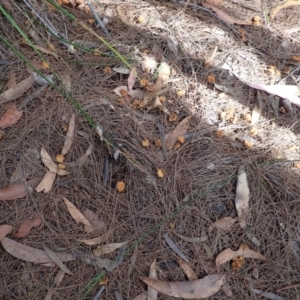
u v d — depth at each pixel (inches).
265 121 24.5
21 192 20.4
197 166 22.6
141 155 22.0
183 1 26.8
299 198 23.0
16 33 22.8
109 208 21.1
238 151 23.3
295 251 22.2
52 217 20.5
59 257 20.1
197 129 23.3
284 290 21.6
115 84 23.3
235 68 25.5
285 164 23.5
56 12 24.0
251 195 22.6
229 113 23.8
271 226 22.4
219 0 27.6
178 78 24.3
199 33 26.0
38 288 19.7
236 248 21.7
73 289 19.9
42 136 21.3
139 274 20.6
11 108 21.4
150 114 23.0
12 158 20.8
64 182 21.0
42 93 21.9
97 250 20.5
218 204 22.3
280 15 28.6
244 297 21.2
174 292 20.6
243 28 27.3
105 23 24.8
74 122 21.7
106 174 21.6
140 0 26.0
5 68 22.0
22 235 20.0
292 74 26.3
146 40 24.8
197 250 21.4
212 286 20.9
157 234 21.2
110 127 22.0
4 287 19.4
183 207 21.7
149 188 21.7
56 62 22.9
